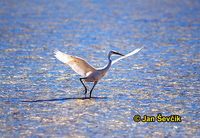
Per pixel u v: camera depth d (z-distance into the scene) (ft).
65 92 76.28
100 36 134.92
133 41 126.82
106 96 74.43
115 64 95.30
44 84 80.59
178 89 78.33
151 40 128.36
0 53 106.73
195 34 138.41
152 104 70.95
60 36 133.69
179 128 62.44
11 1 229.66
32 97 73.67
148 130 61.67
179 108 69.36
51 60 99.09
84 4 221.46
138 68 92.38
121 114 66.85
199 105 70.64
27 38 129.18
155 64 96.07
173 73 88.69
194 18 176.55
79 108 68.90
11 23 158.71
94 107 69.36
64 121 64.23
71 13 188.14
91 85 79.97
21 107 69.21
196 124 63.77
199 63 97.30
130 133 60.64
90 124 63.31
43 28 148.46
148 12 195.00
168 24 160.86
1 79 83.51
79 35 136.15
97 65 96.53
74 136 59.62
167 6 216.95
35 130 61.31
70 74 87.10
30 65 94.38
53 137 59.26
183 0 241.96
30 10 195.83
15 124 63.10
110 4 222.89
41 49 112.68
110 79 83.82
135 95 75.05
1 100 72.18
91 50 112.98
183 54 106.93
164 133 60.85
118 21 167.73
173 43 122.83
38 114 66.54
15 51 109.60
